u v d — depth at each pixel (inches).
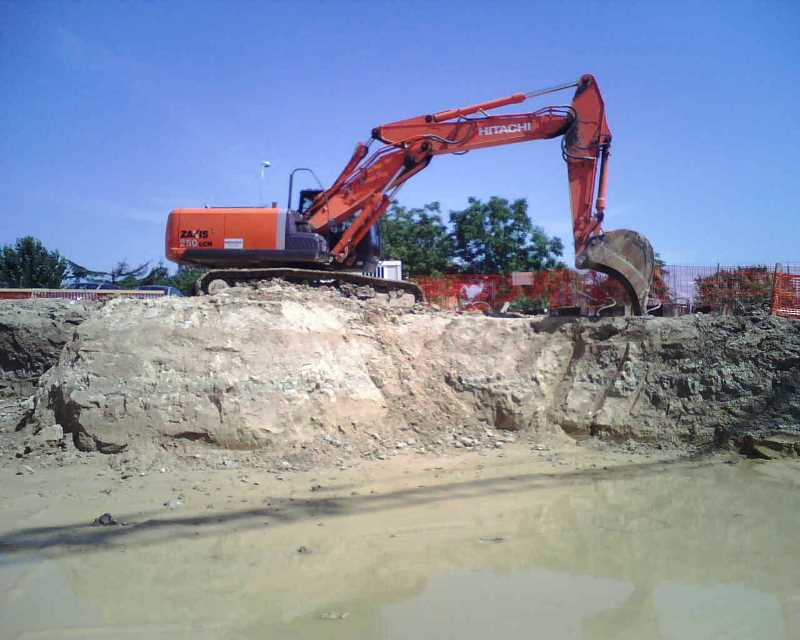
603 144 531.8
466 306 896.9
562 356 489.7
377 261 647.1
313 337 462.3
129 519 299.9
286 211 578.6
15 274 1588.3
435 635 189.3
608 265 515.5
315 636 190.2
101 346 437.4
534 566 241.9
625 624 195.8
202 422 403.9
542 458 402.0
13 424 458.3
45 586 228.1
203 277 569.9
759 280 675.4
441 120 585.3
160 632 194.2
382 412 451.5
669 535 271.6
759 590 219.5
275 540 271.9
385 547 263.0
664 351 460.4
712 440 411.5
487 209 1440.7
